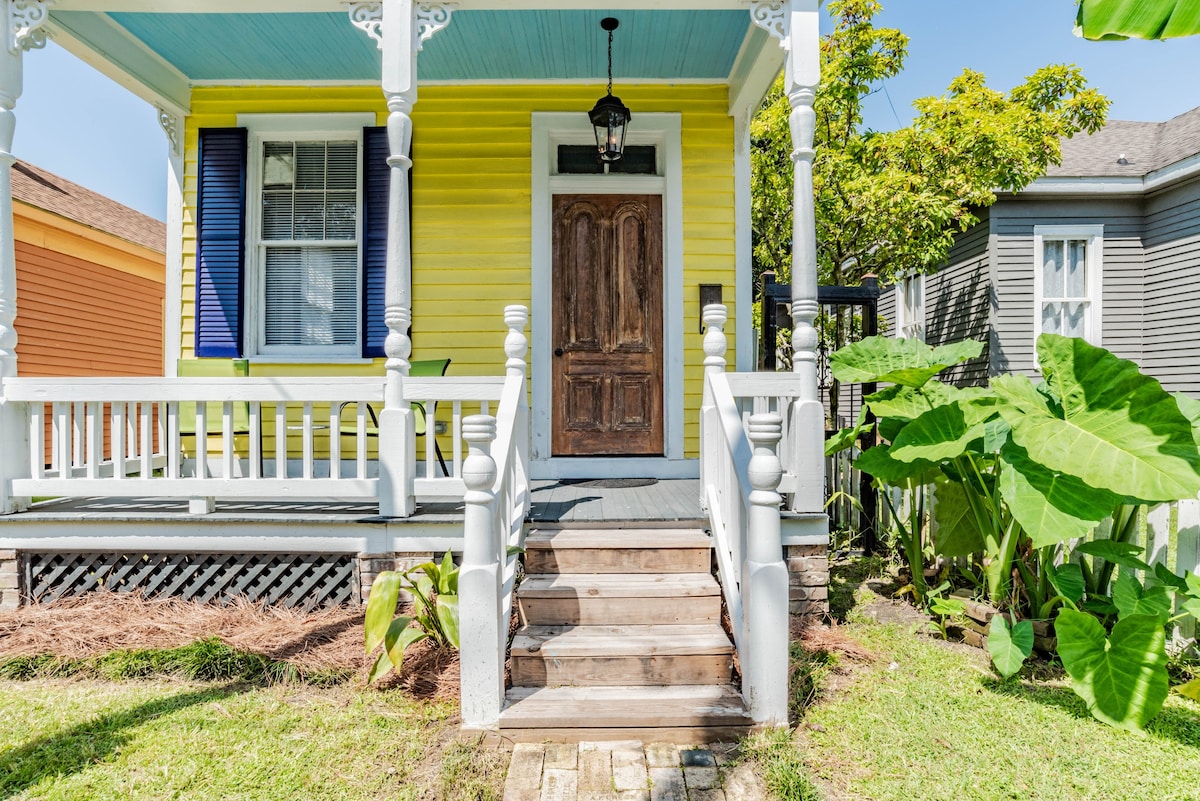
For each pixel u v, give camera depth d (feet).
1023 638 8.87
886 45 25.52
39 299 25.53
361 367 16.55
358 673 9.21
